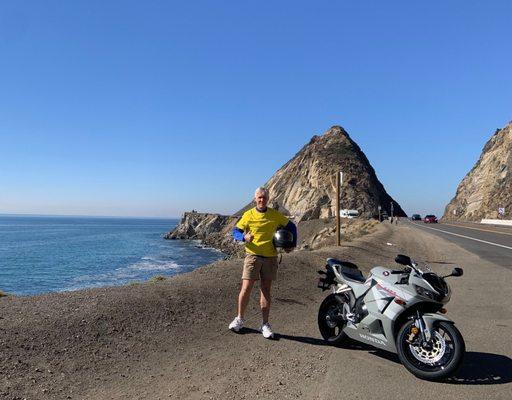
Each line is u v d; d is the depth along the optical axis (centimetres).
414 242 2883
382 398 498
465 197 9988
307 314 895
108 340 637
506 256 2064
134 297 815
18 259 5656
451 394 509
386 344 600
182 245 9300
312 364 606
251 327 774
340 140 16325
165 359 608
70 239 10400
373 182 15000
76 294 829
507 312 920
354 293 654
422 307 583
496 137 10150
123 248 7994
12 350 561
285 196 15700
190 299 857
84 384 518
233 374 566
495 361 619
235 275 1083
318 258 1516
